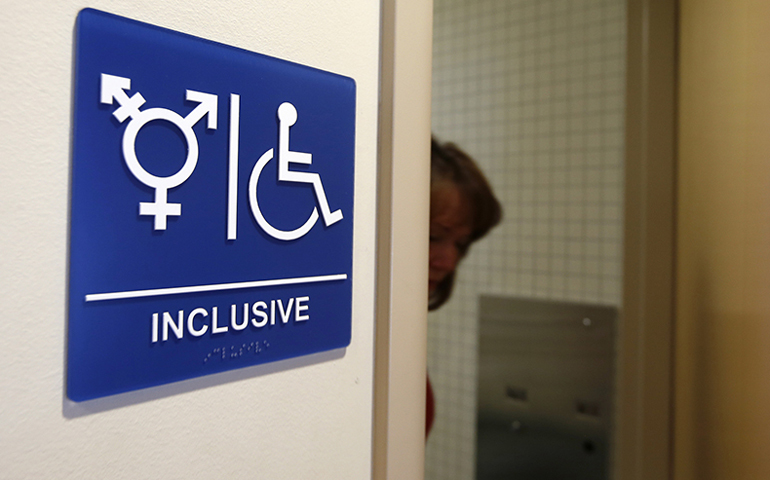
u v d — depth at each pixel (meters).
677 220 1.49
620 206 1.57
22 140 0.32
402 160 0.56
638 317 1.54
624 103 1.55
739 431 1.20
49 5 0.33
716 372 1.29
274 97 0.45
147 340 0.37
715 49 1.28
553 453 1.70
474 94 1.84
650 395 1.53
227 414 0.43
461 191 1.74
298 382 0.48
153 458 0.38
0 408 0.32
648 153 1.51
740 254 1.20
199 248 0.40
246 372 0.44
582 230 1.64
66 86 0.34
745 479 1.17
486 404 1.82
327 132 0.49
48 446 0.34
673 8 1.47
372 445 0.56
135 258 0.36
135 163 0.36
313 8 0.49
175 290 0.38
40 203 0.33
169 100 0.38
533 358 1.74
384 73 0.55
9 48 0.32
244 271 0.43
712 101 1.30
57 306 0.34
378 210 0.56
